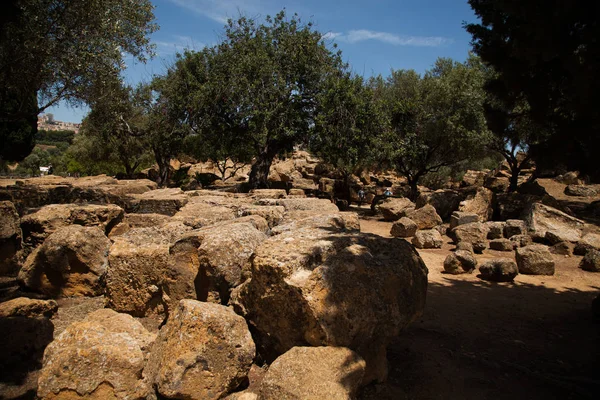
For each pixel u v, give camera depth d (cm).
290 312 394
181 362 356
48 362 354
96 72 1191
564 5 483
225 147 2145
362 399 384
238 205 913
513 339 553
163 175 2691
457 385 424
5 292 631
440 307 680
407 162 2391
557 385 430
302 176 3359
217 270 486
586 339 559
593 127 531
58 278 636
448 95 2153
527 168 3050
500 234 1346
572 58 504
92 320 425
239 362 382
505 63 637
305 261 407
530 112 654
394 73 2627
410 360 471
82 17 1117
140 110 2464
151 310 559
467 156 2272
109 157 3288
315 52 2020
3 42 982
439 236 1252
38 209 850
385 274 410
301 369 337
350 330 375
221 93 1959
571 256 1140
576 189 2331
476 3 686
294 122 1970
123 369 355
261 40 2023
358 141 1938
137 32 1322
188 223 701
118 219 818
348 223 658
